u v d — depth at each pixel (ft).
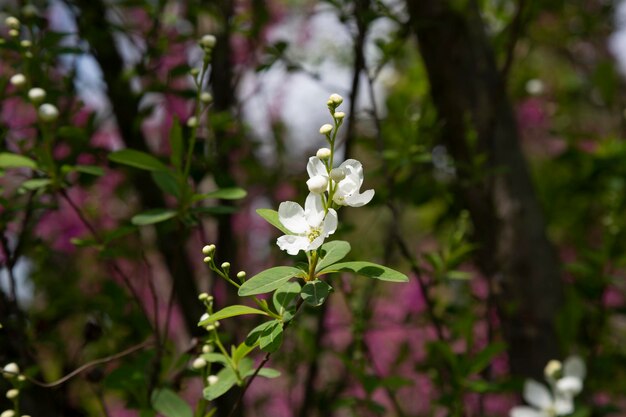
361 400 2.55
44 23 2.63
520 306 2.93
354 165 1.62
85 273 3.40
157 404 2.03
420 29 2.92
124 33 2.86
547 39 4.53
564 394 1.82
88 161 3.07
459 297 3.10
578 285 3.10
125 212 3.74
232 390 2.85
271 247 3.19
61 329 3.13
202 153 2.56
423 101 3.24
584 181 3.70
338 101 1.56
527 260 2.93
